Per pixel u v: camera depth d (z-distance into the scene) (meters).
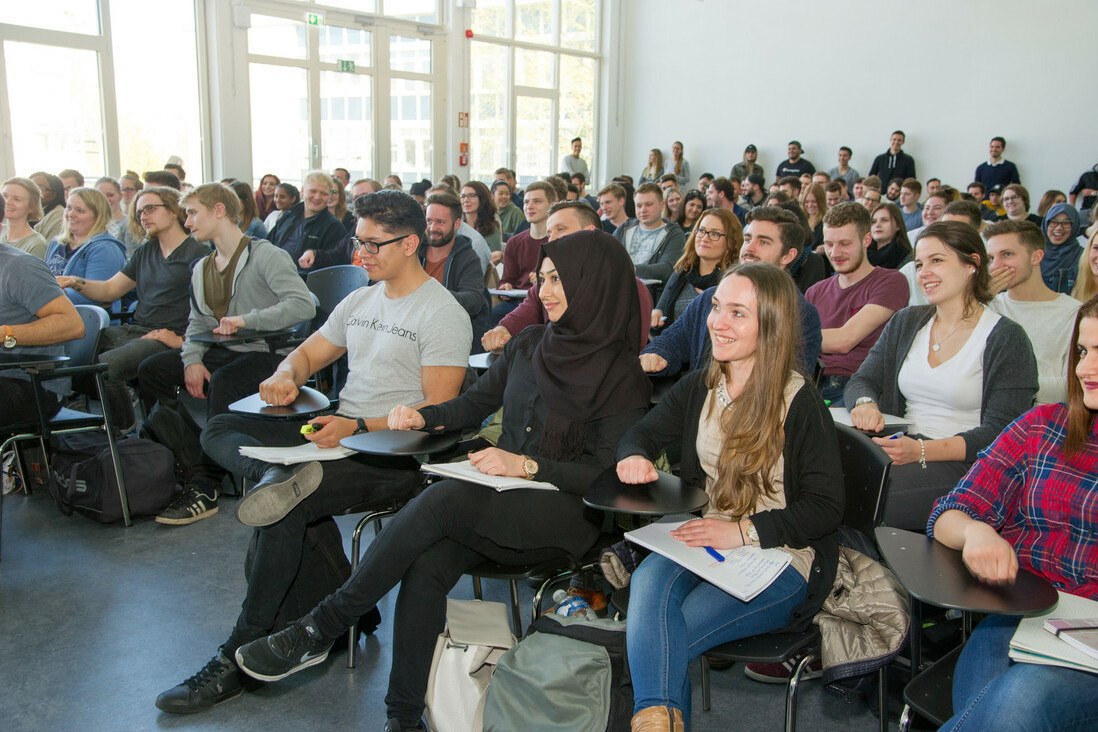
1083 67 8.34
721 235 3.03
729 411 1.62
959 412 2.05
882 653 1.46
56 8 7.07
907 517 1.86
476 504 1.63
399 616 1.62
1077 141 8.46
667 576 1.47
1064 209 4.72
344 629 1.69
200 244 3.40
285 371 2.21
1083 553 1.35
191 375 2.93
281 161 8.73
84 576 2.42
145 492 2.79
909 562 1.30
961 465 1.92
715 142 11.27
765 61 10.65
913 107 9.54
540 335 1.97
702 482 1.67
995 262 2.44
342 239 5.19
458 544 1.66
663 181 7.73
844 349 2.72
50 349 2.70
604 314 1.79
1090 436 1.35
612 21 11.71
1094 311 1.28
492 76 10.65
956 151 9.29
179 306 3.40
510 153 11.05
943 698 1.32
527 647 1.55
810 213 5.80
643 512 1.40
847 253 2.79
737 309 1.55
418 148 9.98
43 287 2.62
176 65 7.89
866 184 6.95
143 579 2.40
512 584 1.91
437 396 2.10
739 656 1.42
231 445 2.14
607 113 11.95
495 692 1.52
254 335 2.78
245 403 2.18
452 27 9.95
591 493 1.50
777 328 1.53
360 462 1.97
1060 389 2.31
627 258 1.84
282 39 8.51
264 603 1.81
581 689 1.46
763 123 10.79
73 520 2.83
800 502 1.50
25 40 6.89
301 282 3.05
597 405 1.78
